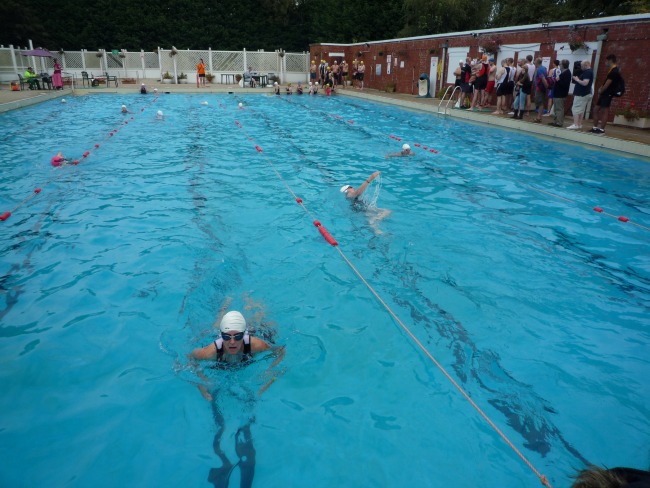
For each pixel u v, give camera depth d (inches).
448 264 233.0
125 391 145.3
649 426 133.0
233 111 794.8
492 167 421.7
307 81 1395.2
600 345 170.2
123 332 174.2
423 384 150.3
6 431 129.2
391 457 122.8
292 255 241.1
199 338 171.2
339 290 207.6
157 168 406.0
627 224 287.9
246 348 157.0
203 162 432.5
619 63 553.6
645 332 178.4
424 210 309.6
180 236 261.1
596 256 244.4
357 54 1253.1
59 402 140.3
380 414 137.6
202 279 214.1
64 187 344.2
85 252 239.1
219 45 1573.6
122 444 125.8
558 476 117.1
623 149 455.5
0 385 146.5
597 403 141.9
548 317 188.1
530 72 647.1
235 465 120.0
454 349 168.1
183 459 121.6
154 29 1496.1
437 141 542.0
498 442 127.8
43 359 158.6
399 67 1046.4
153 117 699.4
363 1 1419.8
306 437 128.9
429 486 114.6
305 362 159.8
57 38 1400.1
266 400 142.6
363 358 162.7
